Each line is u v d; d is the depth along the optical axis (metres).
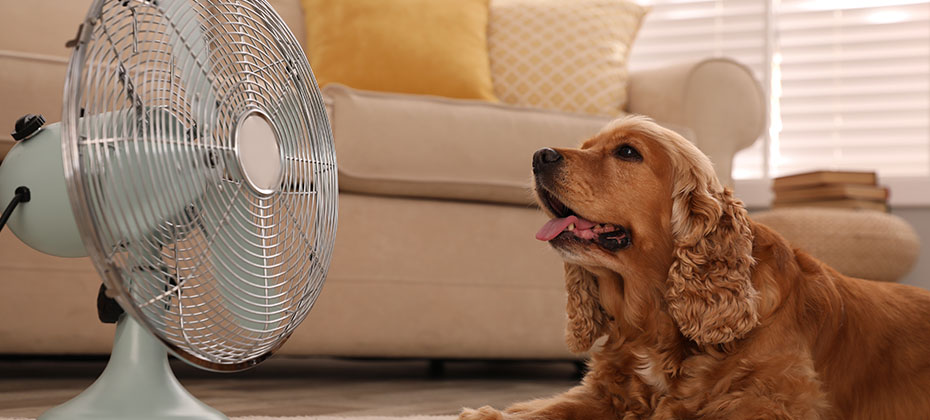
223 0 1.37
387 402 2.16
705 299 1.58
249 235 1.39
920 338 1.66
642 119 1.77
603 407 1.72
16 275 2.15
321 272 1.52
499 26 3.51
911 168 4.08
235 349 1.34
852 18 4.16
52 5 3.22
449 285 2.54
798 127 4.24
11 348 2.17
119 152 1.16
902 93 4.09
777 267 1.62
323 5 3.34
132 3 1.21
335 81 3.21
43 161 1.32
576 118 2.73
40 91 2.10
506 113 2.63
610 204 1.67
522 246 2.64
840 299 1.65
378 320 2.45
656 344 1.67
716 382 1.56
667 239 1.68
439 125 2.52
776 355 1.54
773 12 4.24
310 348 2.40
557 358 2.73
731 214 1.61
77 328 2.21
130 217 1.19
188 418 1.40
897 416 1.60
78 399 1.39
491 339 2.60
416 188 2.50
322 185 1.54
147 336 1.42
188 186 1.24
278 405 2.04
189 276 1.26
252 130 1.35
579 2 3.58
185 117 1.26
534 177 1.77
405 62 3.21
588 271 1.86
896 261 3.20
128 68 1.19
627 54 3.54
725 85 3.00
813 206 3.52
